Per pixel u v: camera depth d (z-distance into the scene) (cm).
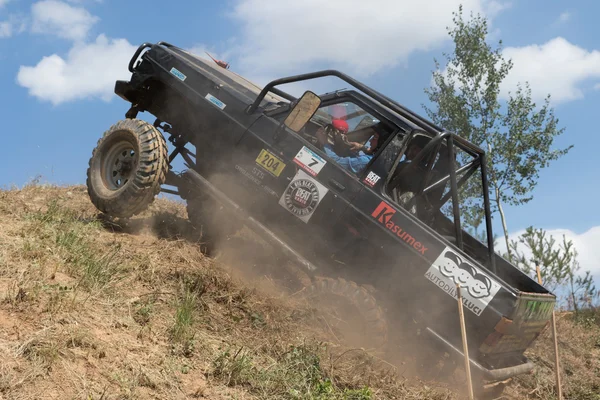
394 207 562
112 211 629
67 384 329
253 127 629
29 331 357
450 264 543
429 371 551
